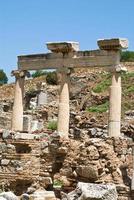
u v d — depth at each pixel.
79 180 35.28
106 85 82.00
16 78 51.72
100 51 46.34
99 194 25.12
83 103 77.19
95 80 85.44
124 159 36.59
